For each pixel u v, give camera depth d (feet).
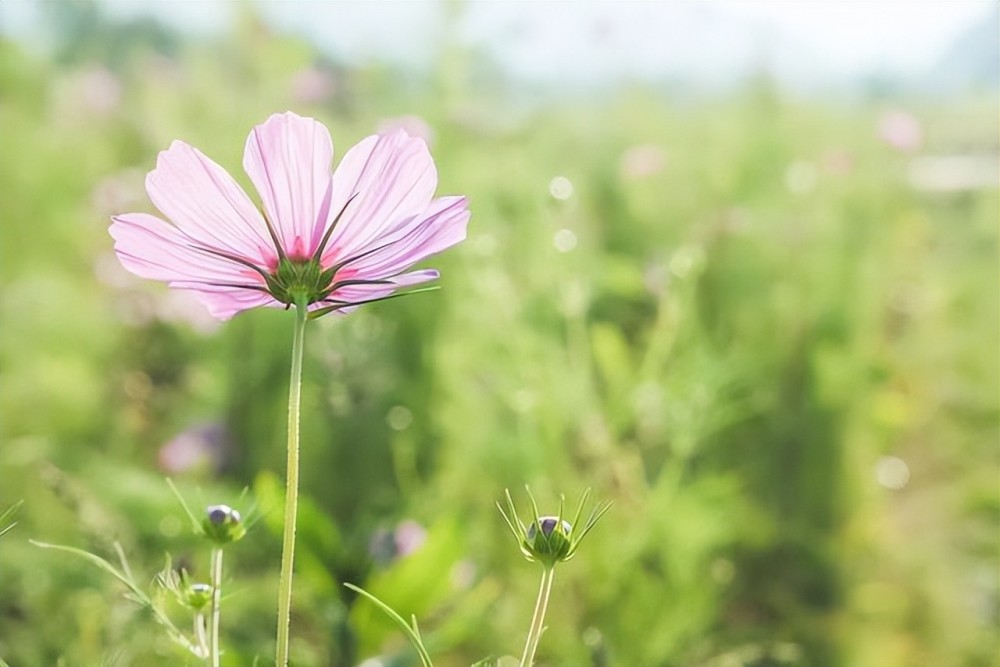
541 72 5.24
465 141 4.23
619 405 3.36
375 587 2.22
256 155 1.53
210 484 3.37
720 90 5.66
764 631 3.16
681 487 3.37
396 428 3.54
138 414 3.94
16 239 4.74
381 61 4.45
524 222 4.07
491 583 2.93
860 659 3.23
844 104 5.82
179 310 4.07
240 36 4.45
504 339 3.59
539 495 3.09
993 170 6.21
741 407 3.75
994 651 3.33
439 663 2.78
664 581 3.11
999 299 4.95
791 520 3.66
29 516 2.93
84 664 2.28
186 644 1.68
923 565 3.58
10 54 5.92
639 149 4.89
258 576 2.72
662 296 3.75
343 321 3.75
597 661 2.39
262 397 3.65
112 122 5.54
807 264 4.26
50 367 3.89
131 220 1.52
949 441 4.36
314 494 3.44
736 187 4.91
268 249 1.53
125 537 2.43
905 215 5.43
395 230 1.54
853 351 4.10
